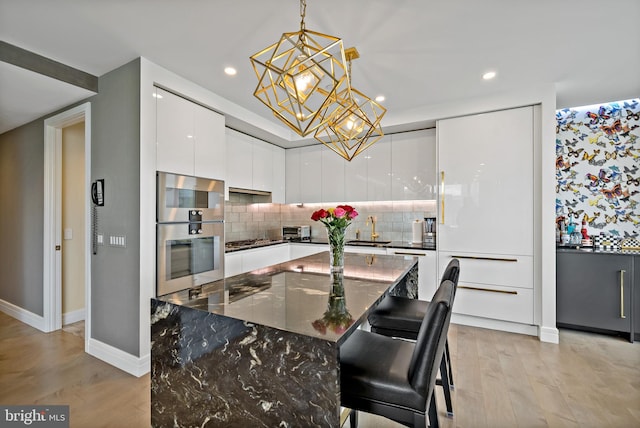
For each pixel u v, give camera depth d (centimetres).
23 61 219
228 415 127
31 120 332
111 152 250
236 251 346
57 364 246
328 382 103
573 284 307
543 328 290
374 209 445
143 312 230
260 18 187
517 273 306
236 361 124
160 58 234
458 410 188
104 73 255
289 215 508
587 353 264
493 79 274
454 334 308
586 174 344
